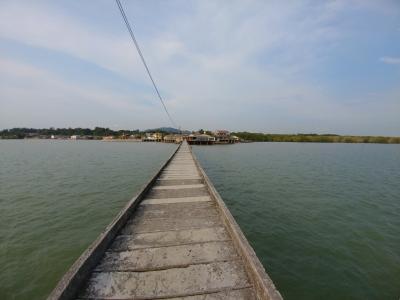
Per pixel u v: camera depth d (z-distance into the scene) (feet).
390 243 20.31
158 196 19.48
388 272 16.25
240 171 59.72
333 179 49.78
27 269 16.90
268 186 42.06
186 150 78.74
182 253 9.92
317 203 31.76
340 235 21.76
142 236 11.64
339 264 17.11
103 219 26.20
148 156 104.01
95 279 8.09
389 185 44.52
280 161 84.17
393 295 14.14
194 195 19.83
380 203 32.30
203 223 13.42
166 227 12.81
